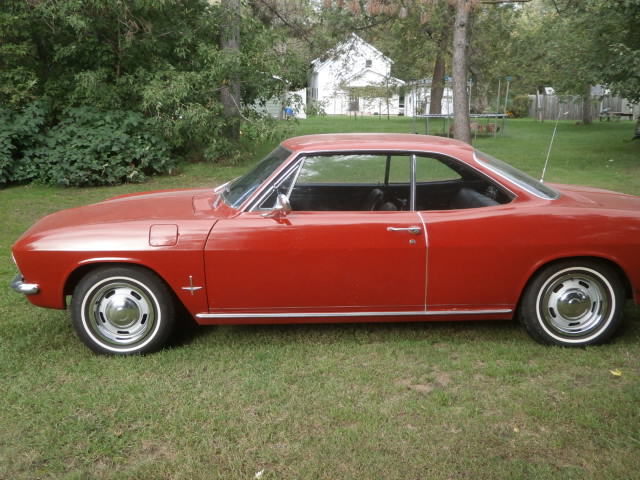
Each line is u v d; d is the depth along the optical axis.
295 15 20.53
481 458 2.96
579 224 4.07
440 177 4.21
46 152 11.73
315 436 3.18
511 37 27.47
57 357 4.18
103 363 4.07
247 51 14.84
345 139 4.40
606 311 4.22
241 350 4.29
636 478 2.80
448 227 4.06
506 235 4.06
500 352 4.21
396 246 4.05
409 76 29.62
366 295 4.13
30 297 4.13
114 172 11.80
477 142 21.53
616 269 4.20
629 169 13.66
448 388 3.71
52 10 12.45
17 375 3.92
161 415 3.40
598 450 3.04
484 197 4.20
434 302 4.18
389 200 4.20
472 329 4.68
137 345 4.18
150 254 3.99
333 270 4.08
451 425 3.28
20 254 4.06
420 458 2.96
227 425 3.28
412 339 4.48
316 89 44.12
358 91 30.22
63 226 4.18
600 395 3.57
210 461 2.97
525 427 3.26
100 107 12.87
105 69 13.23
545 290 4.20
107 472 2.90
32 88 12.80
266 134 14.05
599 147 18.55
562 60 18.09
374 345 4.36
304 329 4.71
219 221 4.08
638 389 3.62
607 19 14.62
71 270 4.02
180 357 4.18
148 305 4.14
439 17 20.12
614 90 13.91
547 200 4.20
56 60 13.29
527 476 2.82
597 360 4.06
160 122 12.86
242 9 17.09
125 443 3.13
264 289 4.09
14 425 3.32
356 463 2.93
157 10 13.52
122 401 3.56
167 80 13.14
